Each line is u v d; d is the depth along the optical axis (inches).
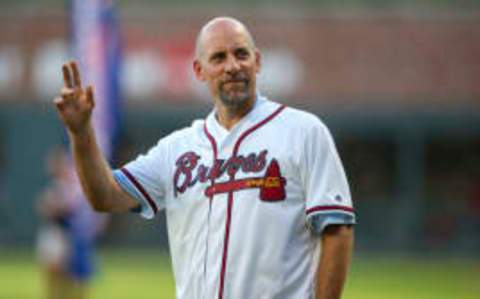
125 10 5093.5
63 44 5103.3
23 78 5098.4
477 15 5078.7
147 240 5064.0
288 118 780.6
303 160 762.2
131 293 2783.0
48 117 5064.0
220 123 804.6
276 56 5118.1
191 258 786.8
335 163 765.3
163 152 827.4
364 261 4261.8
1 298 2652.6
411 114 5083.7
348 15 5118.1
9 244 5014.8
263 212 756.6
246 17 5147.6
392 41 5088.6
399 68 5083.7
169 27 5083.7
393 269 3789.4
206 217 777.6
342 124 5132.9
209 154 791.7
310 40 5118.1
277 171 762.8
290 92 5108.3
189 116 5073.8
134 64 5064.0
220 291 759.1
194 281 779.4
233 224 762.2
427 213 5255.9
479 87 5049.2
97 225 2235.5
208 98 5064.0
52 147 5064.0
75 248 2213.3
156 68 5064.0
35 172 5054.1
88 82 1977.1
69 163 2204.7
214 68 780.0
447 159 5423.2
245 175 767.7
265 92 5113.2
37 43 5108.3
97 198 813.9
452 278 3390.7
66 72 788.0
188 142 812.6
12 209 5054.1
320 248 760.3
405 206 5196.9
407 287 3034.0
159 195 832.3
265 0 5191.9
